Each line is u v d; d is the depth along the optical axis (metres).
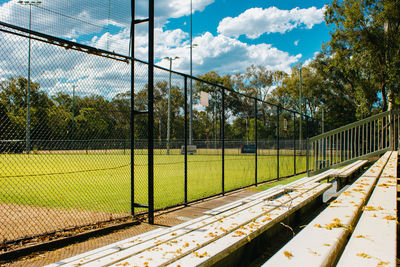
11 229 4.40
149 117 5.02
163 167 16.80
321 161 10.62
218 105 24.02
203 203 6.62
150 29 5.08
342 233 2.16
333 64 26.22
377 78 21.66
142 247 2.35
